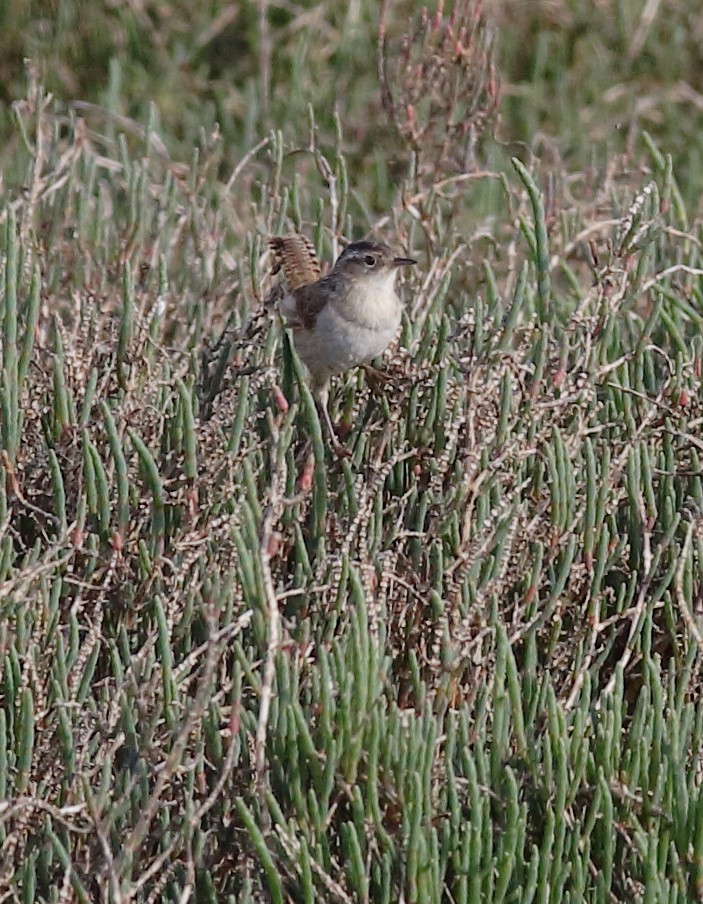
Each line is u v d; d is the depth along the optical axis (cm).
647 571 896
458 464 920
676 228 1249
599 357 1028
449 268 1209
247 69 1831
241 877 766
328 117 1723
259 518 819
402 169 1556
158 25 1847
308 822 753
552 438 939
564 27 1903
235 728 751
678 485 993
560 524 893
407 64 1366
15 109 1370
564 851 782
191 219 1311
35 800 734
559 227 1327
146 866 764
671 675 851
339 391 1016
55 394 916
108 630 884
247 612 776
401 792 744
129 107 1753
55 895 725
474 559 870
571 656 897
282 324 951
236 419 886
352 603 842
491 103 1395
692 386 1039
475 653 845
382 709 754
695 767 824
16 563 920
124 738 780
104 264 1252
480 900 753
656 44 1880
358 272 973
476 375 951
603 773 786
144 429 945
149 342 998
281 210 1232
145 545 861
